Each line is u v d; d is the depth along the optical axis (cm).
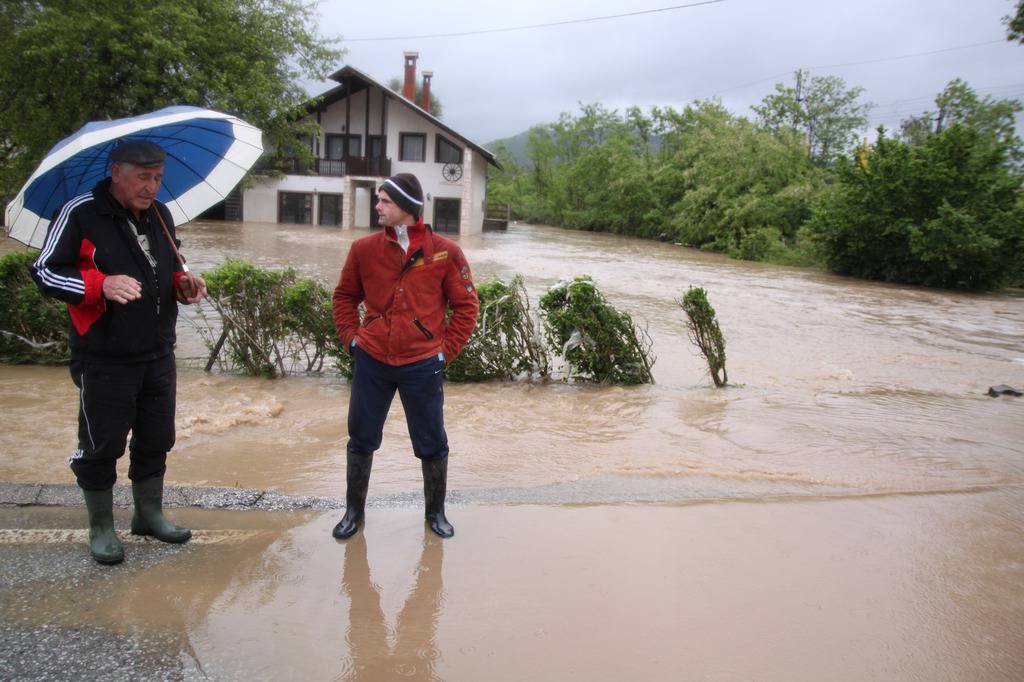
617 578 323
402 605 298
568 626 285
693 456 495
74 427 525
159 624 277
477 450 504
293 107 2666
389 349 353
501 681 250
